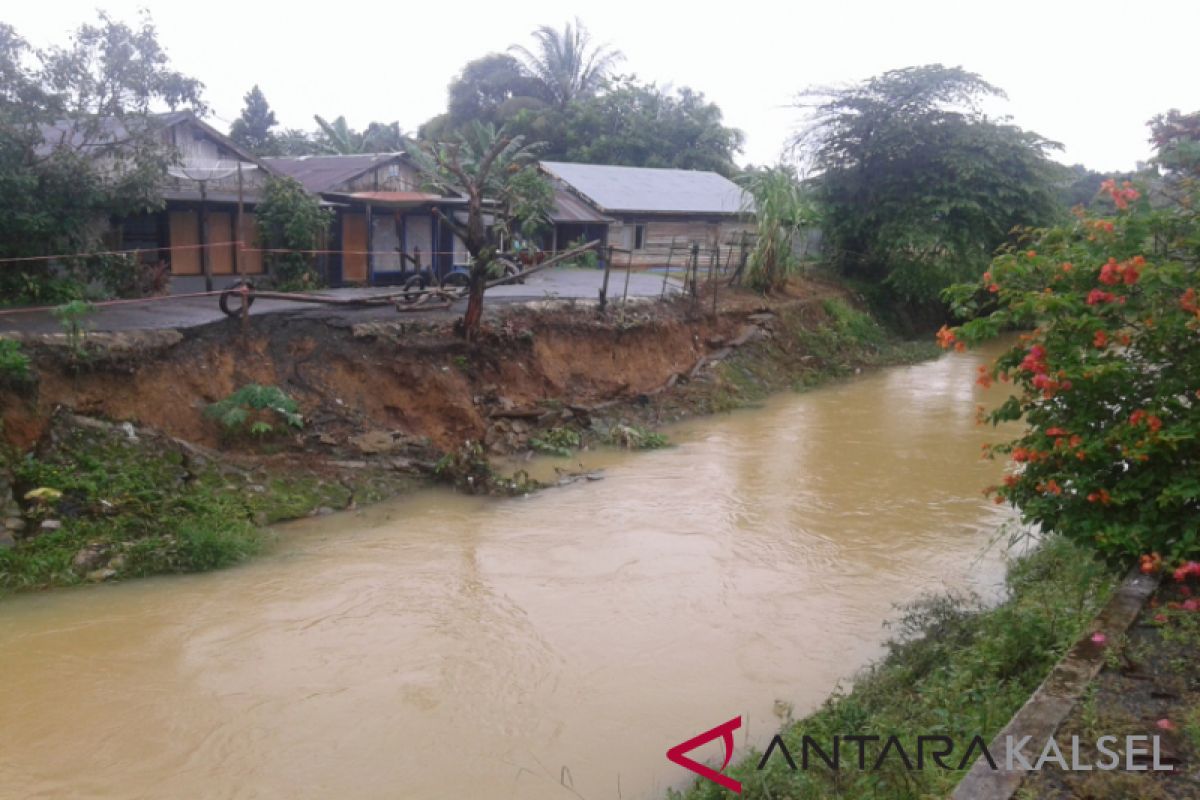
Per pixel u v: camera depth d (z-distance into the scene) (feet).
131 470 38.09
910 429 61.11
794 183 90.17
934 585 34.76
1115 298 22.35
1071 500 22.90
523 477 47.03
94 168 54.49
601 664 28.37
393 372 50.39
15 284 51.06
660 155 148.15
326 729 24.53
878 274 107.04
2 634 29.25
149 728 24.39
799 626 31.24
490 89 166.30
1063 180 102.53
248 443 43.52
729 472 49.73
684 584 34.53
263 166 69.97
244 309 47.32
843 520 42.19
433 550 37.37
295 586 33.58
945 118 100.73
